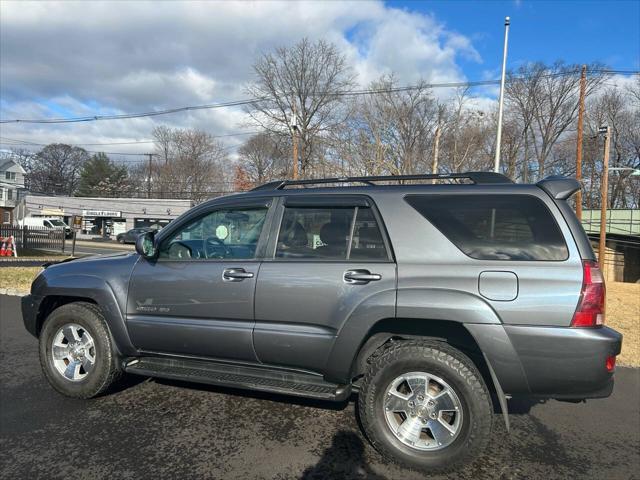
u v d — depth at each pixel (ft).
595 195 160.66
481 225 9.97
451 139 99.45
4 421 11.56
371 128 90.53
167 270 12.16
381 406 9.98
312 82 124.16
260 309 11.00
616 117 152.15
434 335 10.36
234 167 181.57
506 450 10.77
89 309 12.94
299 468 9.63
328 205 11.21
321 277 10.53
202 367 12.03
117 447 10.32
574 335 8.88
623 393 14.78
